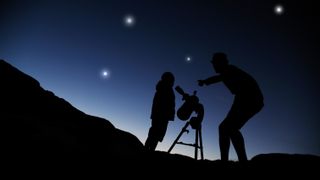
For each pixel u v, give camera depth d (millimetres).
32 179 2285
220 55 4109
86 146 3623
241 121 3693
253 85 3799
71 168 2744
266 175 3537
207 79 4117
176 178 3355
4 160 2406
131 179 3010
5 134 2896
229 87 3975
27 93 5227
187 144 4918
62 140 3361
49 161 2709
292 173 3715
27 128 3283
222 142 3723
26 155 2631
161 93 5738
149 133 5625
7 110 4184
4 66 5516
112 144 4414
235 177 3430
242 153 3654
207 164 4156
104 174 2902
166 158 4504
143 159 4086
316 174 3756
